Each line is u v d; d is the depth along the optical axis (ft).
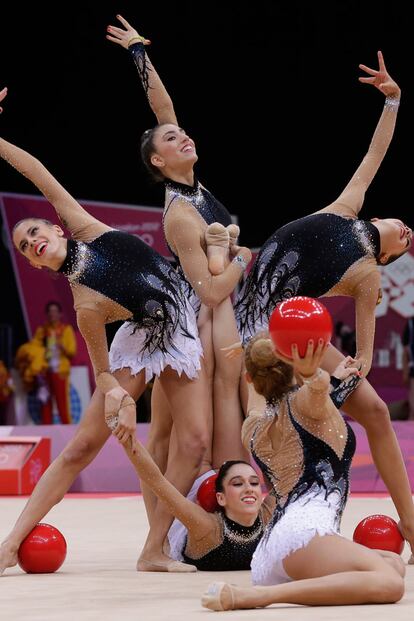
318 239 35.37
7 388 96.78
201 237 37.81
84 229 35.68
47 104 114.11
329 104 115.96
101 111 115.85
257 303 36.47
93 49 111.34
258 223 121.08
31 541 34.45
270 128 118.62
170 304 35.65
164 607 25.96
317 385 25.73
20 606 26.76
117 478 76.07
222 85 115.85
